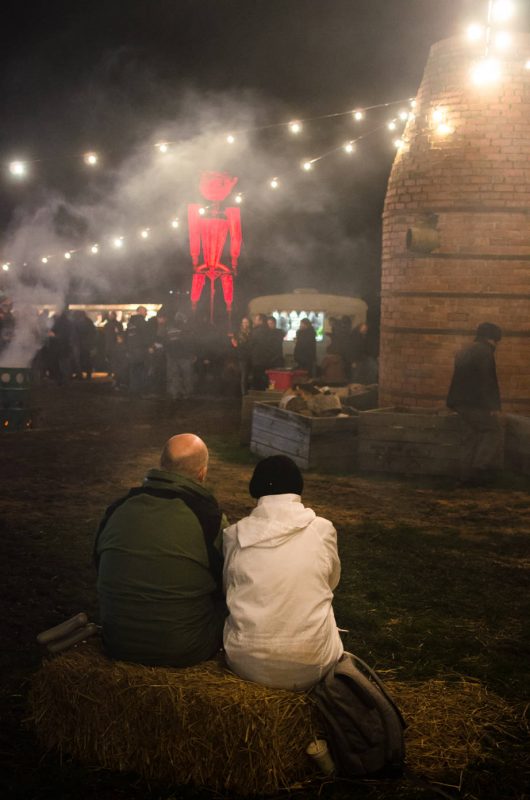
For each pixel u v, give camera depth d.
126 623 3.52
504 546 6.79
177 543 3.54
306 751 3.39
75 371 22.38
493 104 10.70
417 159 11.14
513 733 3.77
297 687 3.42
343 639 4.82
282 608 3.42
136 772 3.40
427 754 3.56
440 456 9.54
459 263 10.79
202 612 3.60
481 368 9.04
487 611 5.30
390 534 7.05
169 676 3.42
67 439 12.35
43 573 5.93
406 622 5.10
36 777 3.39
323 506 8.10
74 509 7.91
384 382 11.68
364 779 3.40
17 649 4.63
